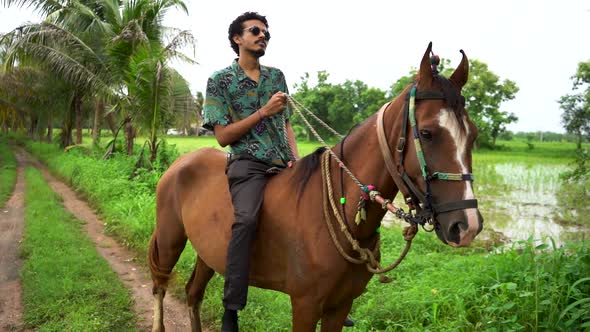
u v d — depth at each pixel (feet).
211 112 8.75
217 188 9.80
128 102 40.57
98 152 55.06
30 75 66.80
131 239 23.02
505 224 29.32
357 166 7.78
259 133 8.96
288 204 8.28
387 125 7.27
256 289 15.43
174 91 41.22
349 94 126.93
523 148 136.98
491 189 45.06
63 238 22.58
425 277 15.43
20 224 27.02
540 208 34.88
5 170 54.19
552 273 11.85
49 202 32.17
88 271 17.92
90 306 14.44
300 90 131.44
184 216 10.51
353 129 8.22
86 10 45.62
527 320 10.96
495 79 123.44
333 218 7.78
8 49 43.50
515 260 13.42
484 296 11.89
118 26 43.45
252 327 13.24
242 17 8.87
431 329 11.80
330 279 7.74
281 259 8.39
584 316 10.30
